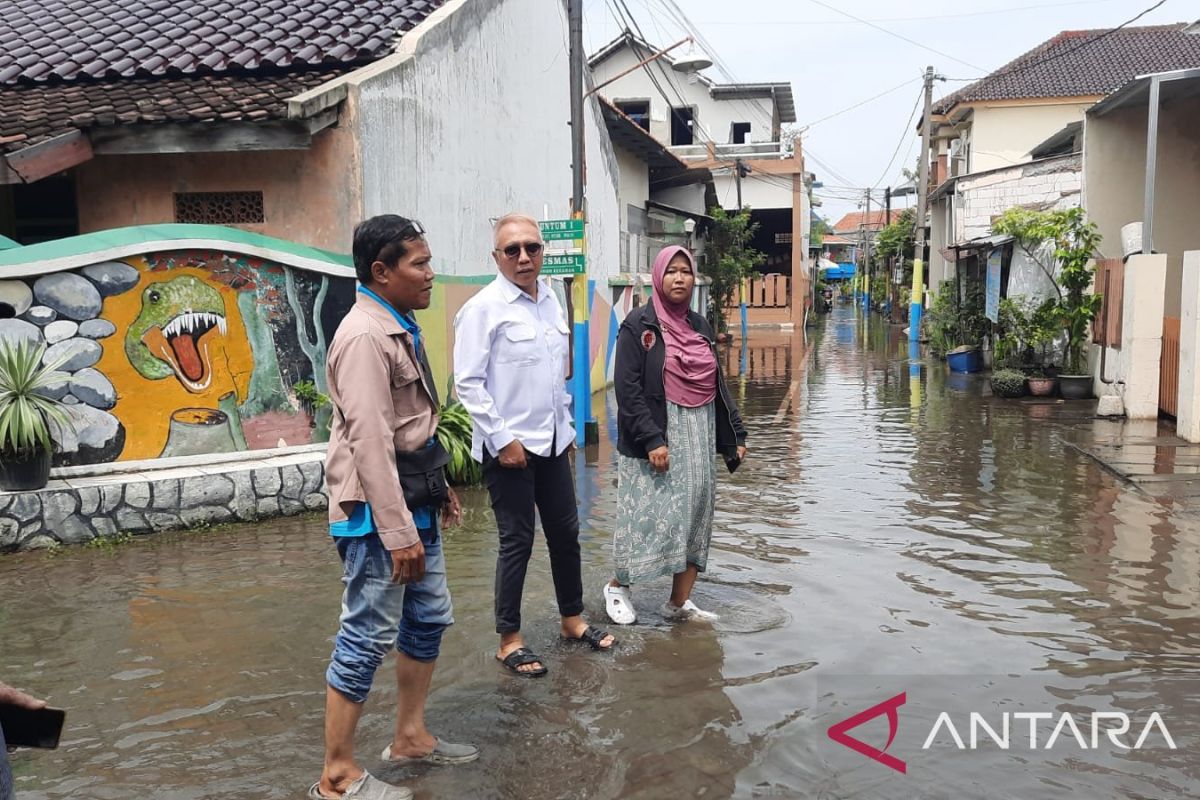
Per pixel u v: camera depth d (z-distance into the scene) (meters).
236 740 3.75
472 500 8.05
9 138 8.09
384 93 9.06
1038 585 5.53
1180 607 5.12
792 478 8.83
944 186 25.42
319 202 8.80
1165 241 14.32
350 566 3.25
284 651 4.67
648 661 4.47
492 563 6.12
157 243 7.22
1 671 4.45
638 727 3.80
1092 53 27.64
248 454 7.68
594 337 16.53
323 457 7.80
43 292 6.89
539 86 14.01
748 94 34.69
